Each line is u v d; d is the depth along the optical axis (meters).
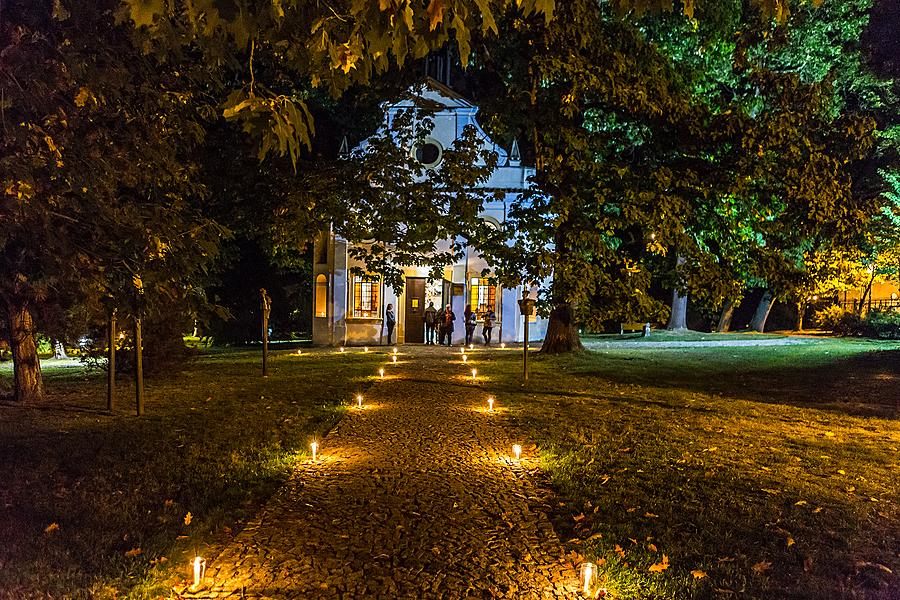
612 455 8.20
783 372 17.19
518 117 16.30
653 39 19.48
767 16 3.69
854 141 14.67
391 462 7.93
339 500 6.45
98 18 5.83
